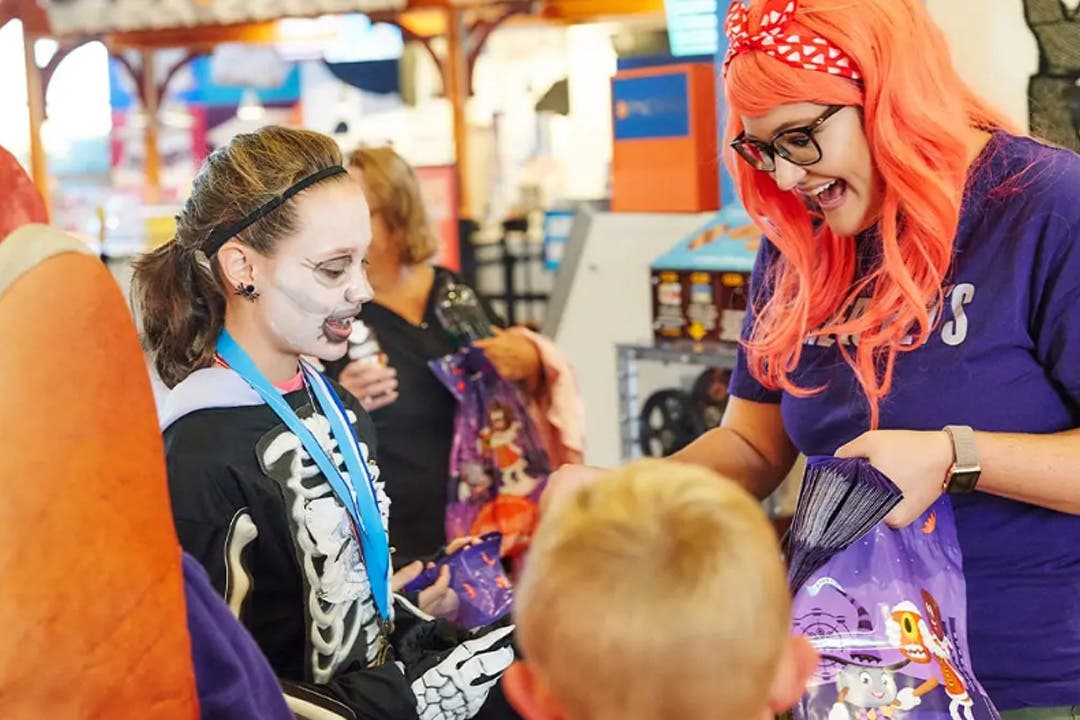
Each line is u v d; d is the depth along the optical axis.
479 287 5.34
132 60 6.20
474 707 1.56
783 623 0.90
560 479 1.51
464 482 2.88
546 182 5.49
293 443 1.56
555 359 3.05
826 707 1.41
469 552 2.00
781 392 1.89
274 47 6.14
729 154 1.76
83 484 0.87
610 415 3.82
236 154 1.62
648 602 0.86
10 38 5.71
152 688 0.90
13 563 0.85
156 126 6.23
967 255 1.60
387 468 2.90
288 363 1.65
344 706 1.45
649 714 0.87
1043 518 1.59
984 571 1.60
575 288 3.92
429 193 5.26
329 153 1.65
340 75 5.96
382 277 2.98
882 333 1.62
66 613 0.85
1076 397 1.58
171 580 0.92
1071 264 1.53
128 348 0.92
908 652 1.44
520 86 5.50
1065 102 2.57
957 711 1.41
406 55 5.82
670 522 0.90
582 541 0.90
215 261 1.60
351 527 1.60
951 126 1.56
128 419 0.91
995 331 1.58
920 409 1.62
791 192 1.74
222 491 1.50
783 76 1.54
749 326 1.91
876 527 1.49
